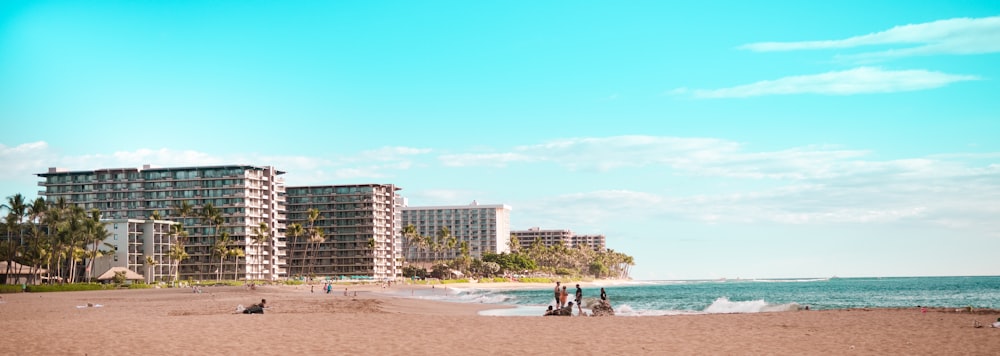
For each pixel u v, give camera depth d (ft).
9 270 508.53
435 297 377.50
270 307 192.13
